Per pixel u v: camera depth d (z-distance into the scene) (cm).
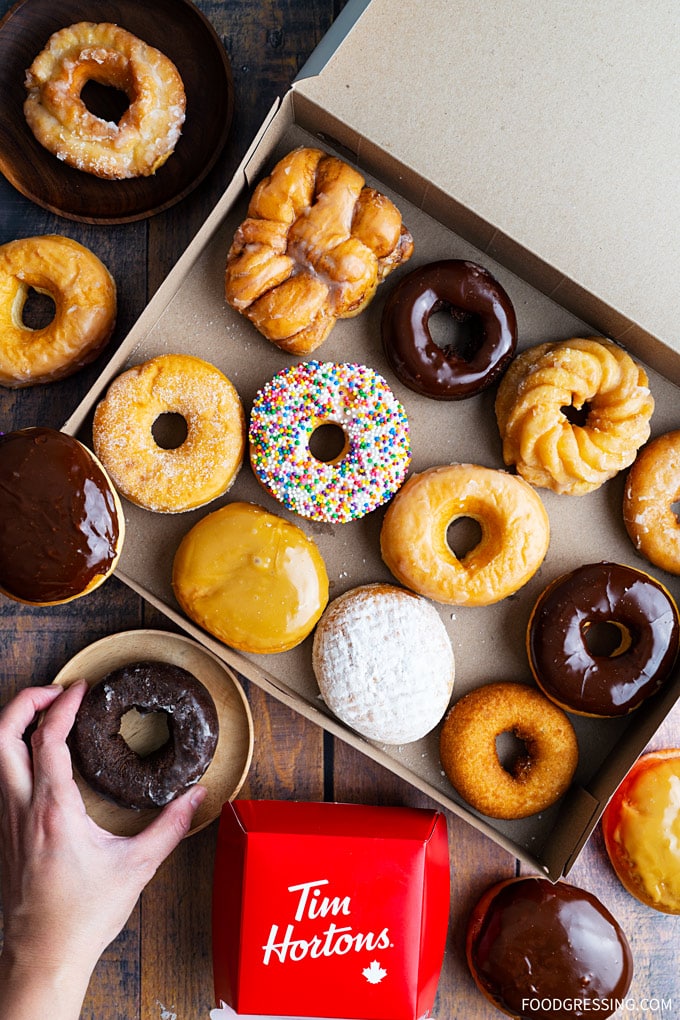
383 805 67
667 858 65
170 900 67
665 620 63
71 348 64
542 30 59
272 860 60
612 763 64
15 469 60
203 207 67
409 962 61
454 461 66
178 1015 66
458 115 59
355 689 63
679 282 60
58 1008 57
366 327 66
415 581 64
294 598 63
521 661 66
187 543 64
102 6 66
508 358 64
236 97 67
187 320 66
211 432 63
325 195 61
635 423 63
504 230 60
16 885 59
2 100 66
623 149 60
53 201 67
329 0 67
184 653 66
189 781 63
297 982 61
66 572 60
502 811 64
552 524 66
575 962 63
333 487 64
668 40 59
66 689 64
